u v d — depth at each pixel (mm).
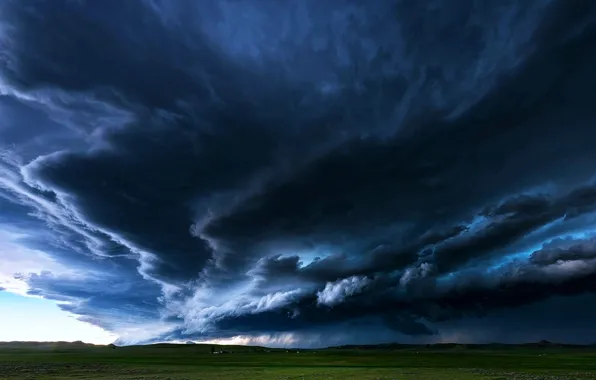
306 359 143250
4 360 118688
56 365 95750
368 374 72688
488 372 76875
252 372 78500
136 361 121812
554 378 62062
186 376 68312
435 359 138750
